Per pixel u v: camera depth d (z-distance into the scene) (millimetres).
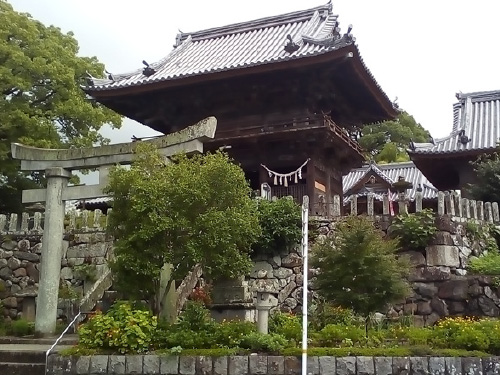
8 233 20812
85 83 27344
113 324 10977
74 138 26672
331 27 27250
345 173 28531
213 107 26062
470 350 10469
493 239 17969
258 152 24922
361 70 23359
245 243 12438
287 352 10164
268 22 30188
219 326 11398
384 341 11359
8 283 20016
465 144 27844
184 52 29703
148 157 12461
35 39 25625
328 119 23188
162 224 11148
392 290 12039
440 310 15359
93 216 20797
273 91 24453
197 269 16078
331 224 17078
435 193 35062
